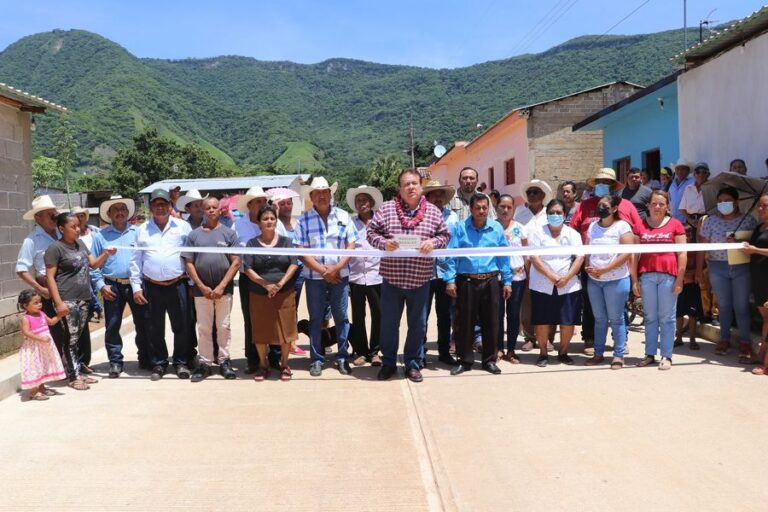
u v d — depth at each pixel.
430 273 6.23
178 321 6.64
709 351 7.14
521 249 6.25
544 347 6.83
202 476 4.05
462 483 3.89
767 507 3.49
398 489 3.84
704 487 3.74
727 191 6.57
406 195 6.05
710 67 8.85
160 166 48.31
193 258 6.47
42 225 6.50
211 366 7.05
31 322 5.81
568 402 5.37
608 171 7.34
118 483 3.98
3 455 4.48
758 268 6.10
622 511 3.49
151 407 5.56
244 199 7.50
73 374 6.28
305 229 6.74
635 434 4.57
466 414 5.14
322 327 7.13
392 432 4.78
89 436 4.83
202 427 4.97
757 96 7.83
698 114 9.21
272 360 7.05
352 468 4.14
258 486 3.91
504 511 3.54
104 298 6.81
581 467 4.05
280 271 6.32
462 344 6.52
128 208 7.24
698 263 7.11
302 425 4.97
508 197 7.10
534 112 17.84
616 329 6.55
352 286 7.12
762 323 7.07
